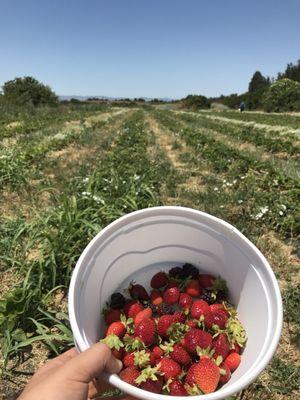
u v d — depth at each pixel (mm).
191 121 4227
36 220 726
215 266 322
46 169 1329
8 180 1069
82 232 637
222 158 1509
